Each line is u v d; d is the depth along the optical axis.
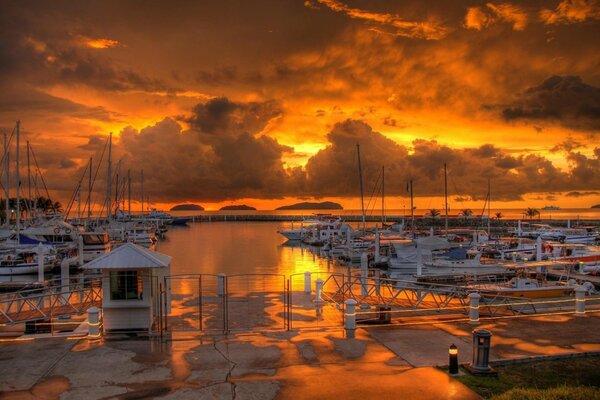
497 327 18.72
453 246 67.50
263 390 12.66
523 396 12.05
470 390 12.70
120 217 120.75
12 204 105.19
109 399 12.17
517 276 42.09
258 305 23.36
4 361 14.95
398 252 60.84
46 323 20.41
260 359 15.05
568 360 15.14
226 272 54.38
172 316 20.97
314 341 16.94
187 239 115.75
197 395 12.37
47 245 62.78
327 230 95.00
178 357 15.26
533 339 17.09
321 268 59.56
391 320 20.58
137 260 18.05
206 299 24.80
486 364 13.91
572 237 86.00
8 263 53.91
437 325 19.09
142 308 17.95
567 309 23.92
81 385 13.05
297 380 13.33
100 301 23.12
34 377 13.64
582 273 47.34
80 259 56.44
